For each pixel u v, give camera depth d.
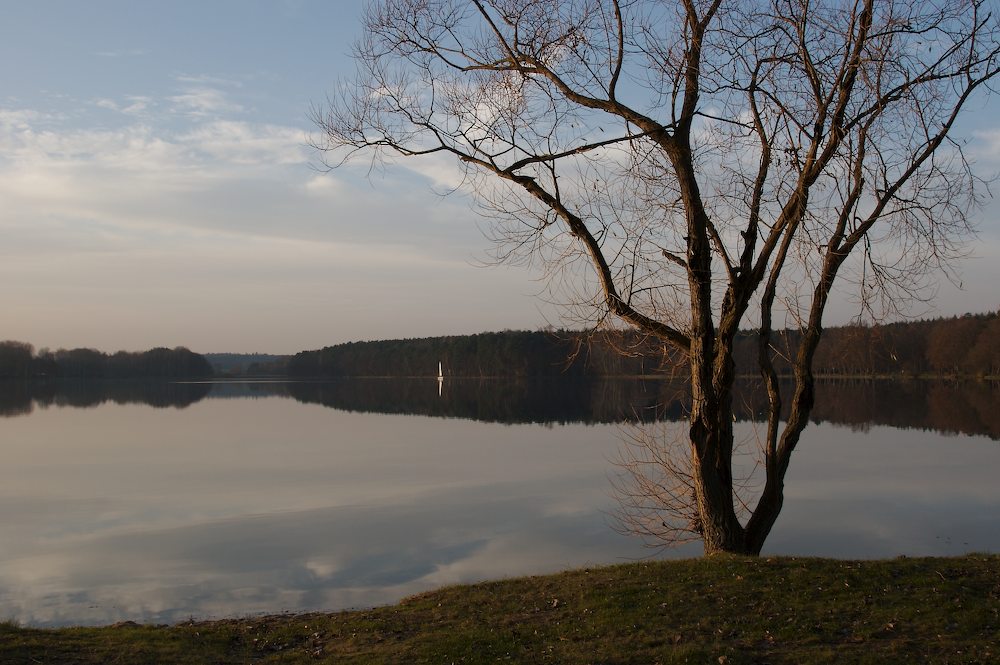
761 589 8.27
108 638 8.24
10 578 13.46
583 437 35.59
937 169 9.72
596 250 10.27
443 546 15.38
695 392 10.18
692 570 9.12
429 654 7.36
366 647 7.88
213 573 13.69
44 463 28.98
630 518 15.94
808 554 13.88
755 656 6.73
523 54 9.98
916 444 30.28
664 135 9.80
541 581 9.70
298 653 7.88
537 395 72.56
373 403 67.12
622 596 8.49
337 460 28.97
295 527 17.42
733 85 10.16
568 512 18.41
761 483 19.48
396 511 19.06
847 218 9.82
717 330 10.27
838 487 20.80
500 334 111.88
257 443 35.53
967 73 9.34
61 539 16.50
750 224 10.08
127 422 48.81
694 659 6.73
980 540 14.91
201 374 155.88
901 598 7.78
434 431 39.75
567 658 7.00
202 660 7.65
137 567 14.16
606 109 9.97
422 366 139.00
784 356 10.72
